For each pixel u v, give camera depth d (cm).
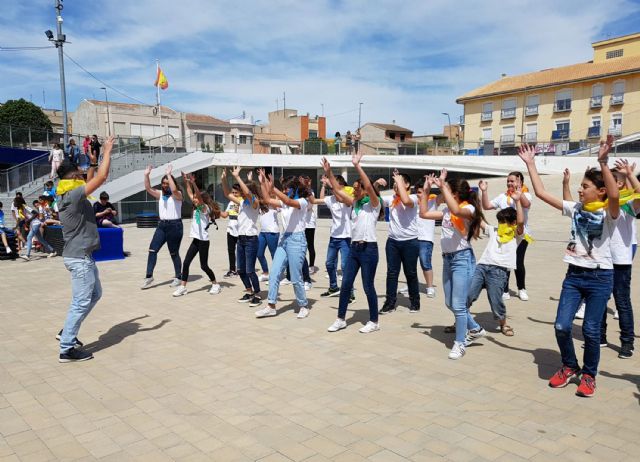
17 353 536
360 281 922
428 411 389
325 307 723
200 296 799
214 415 387
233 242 941
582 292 423
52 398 420
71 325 507
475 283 557
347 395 420
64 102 2191
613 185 393
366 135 6022
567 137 4022
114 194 2195
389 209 707
